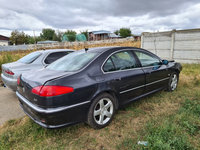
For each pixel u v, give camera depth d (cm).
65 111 200
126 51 300
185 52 898
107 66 257
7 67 394
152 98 365
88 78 227
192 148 188
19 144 210
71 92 203
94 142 212
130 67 292
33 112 207
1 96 424
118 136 225
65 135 228
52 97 191
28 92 214
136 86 296
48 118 193
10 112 319
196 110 282
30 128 243
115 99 269
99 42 2625
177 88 435
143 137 215
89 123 234
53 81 199
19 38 3684
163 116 276
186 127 234
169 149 178
